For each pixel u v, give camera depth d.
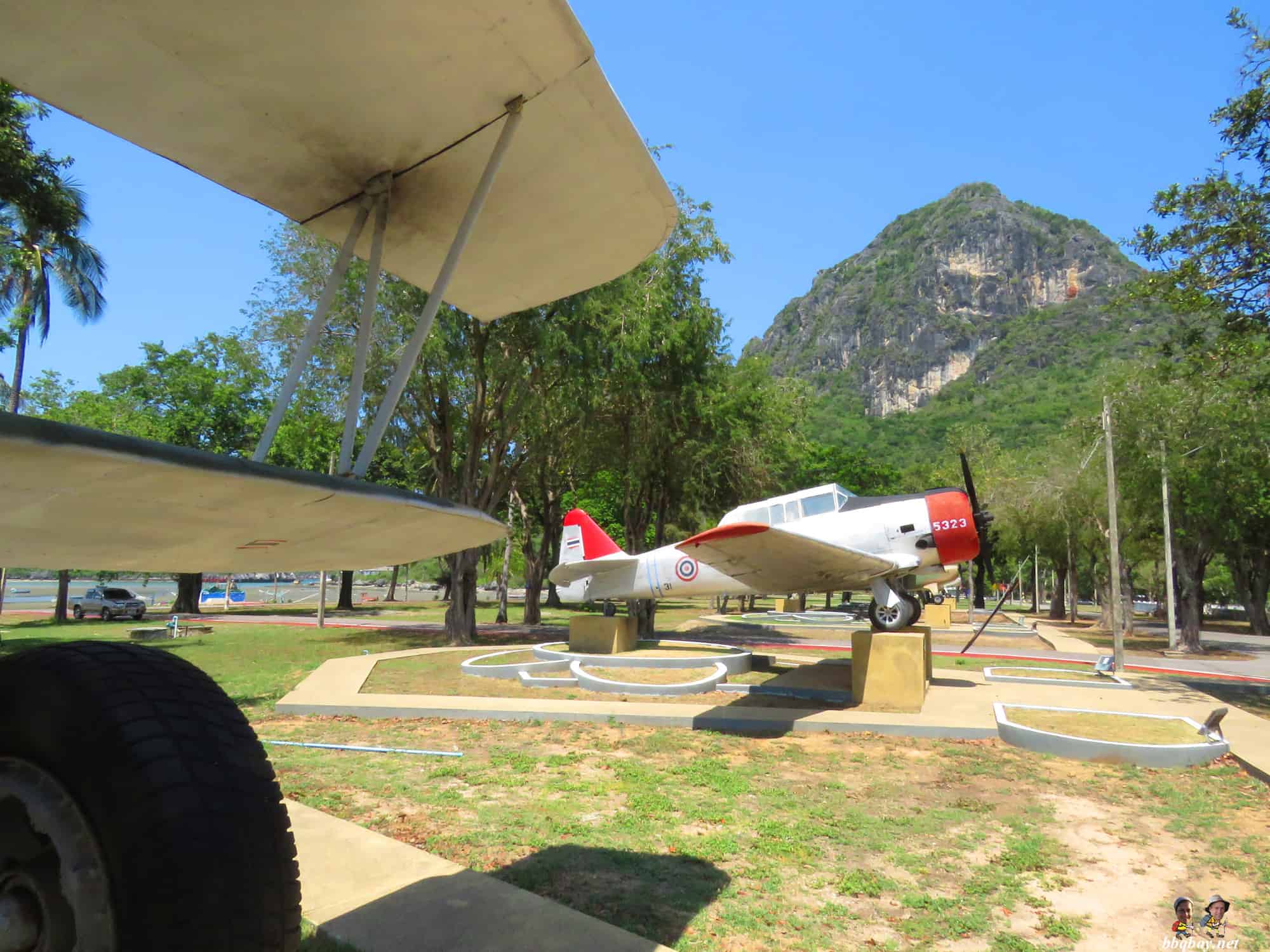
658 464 20.98
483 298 3.43
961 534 11.71
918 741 8.17
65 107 2.17
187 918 1.41
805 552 10.20
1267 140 10.52
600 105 2.19
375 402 16.95
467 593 19.64
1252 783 6.47
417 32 1.88
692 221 19.06
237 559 2.25
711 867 4.56
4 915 1.50
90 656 1.70
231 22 1.82
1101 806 5.94
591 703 10.14
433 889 3.80
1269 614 47.59
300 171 2.49
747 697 10.56
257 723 9.27
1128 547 29.12
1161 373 12.66
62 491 1.25
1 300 17.00
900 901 4.16
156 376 30.03
